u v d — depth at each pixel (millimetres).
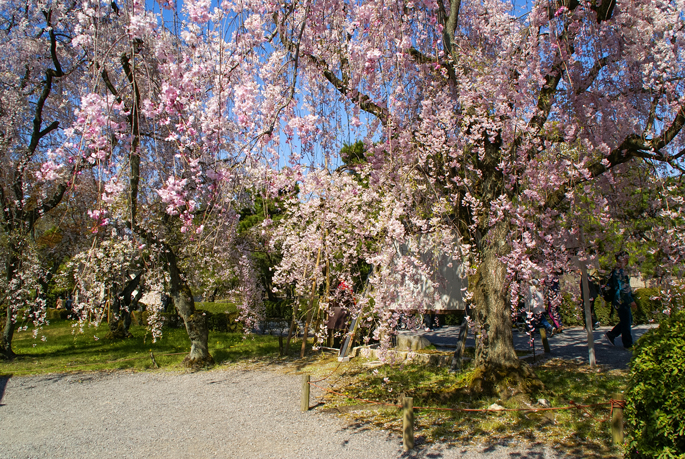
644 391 2955
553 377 6453
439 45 5523
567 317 12383
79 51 8891
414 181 5801
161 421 5426
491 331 5840
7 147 9562
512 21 5543
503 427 4551
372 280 4934
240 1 4477
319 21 5207
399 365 6832
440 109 5387
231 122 4527
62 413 5930
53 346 12586
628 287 8430
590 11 5277
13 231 9547
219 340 13164
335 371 7977
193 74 4055
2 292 10055
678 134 5555
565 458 3764
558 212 5621
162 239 8789
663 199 5660
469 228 5762
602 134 5480
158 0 3953
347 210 6875
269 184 4945
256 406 5953
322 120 5504
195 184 4238
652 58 5105
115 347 12281
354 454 4078
